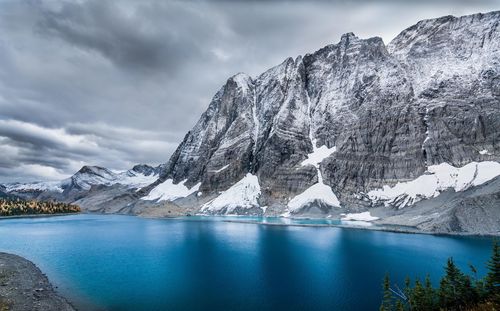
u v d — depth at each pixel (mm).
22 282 63656
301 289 61969
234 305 53938
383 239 122188
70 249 106125
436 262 83188
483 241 114000
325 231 150000
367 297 57531
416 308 42031
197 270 76688
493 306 32594
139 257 92688
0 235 142500
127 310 51688
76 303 54562
